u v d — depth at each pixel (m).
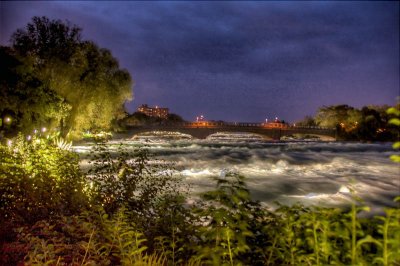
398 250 3.48
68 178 9.88
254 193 25.23
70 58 52.12
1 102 35.59
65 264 5.96
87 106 55.72
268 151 69.75
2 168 8.95
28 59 39.38
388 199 23.72
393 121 3.32
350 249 3.93
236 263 4.89
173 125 119.31
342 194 24.89
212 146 82.88
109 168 10.41
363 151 74.00
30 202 8.48
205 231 5.02
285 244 4.73
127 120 153.50
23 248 6.40
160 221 7.87
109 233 6.68
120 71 61.38
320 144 100.19
